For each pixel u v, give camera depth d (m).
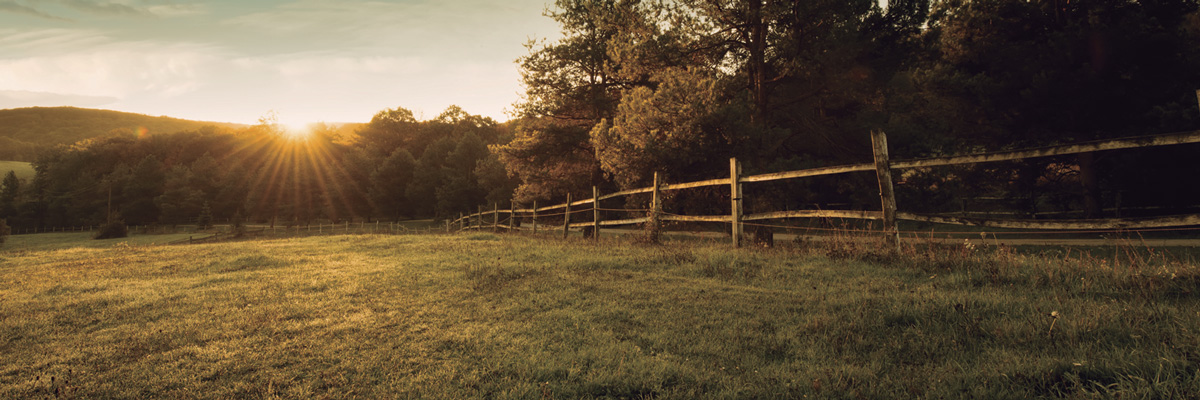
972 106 16.69
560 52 25.23
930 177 14.47
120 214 83.62
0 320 4.95
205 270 8.30
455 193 56.34
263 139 109.44
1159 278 4.17
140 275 7.94
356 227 63.38
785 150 16.72
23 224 95.44
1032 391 2.55
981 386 2.63
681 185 9.60
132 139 122.56
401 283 6.26
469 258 8.55
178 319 4.79
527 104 26.27
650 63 16.12
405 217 71.75
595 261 7.28
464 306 4.97
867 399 2.62
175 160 113.25
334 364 3.46
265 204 79.75
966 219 5.82
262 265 8.69
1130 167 14.65
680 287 5.43
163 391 3.10
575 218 26.95
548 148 26.20
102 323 4.75
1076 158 16.12
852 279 5.42
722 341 3.67
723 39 16.25
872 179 15.31
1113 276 4.52
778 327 3.94
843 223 8.09
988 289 4.57
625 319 4.34
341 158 94.06
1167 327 3.14
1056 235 13.12
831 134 16.20
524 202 28.34
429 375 3.18
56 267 9.12
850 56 13.90
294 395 2.96
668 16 16.12
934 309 3.94
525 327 4.16
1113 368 2.64
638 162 13.86
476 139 61.50
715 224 16.56
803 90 16.50
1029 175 17.12
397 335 4.05
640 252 8.15
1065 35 15.05
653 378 2.99
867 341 3.47
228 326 4.43
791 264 6.49
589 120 26.94
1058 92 14.55
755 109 15.41
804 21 14.16
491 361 3.38
